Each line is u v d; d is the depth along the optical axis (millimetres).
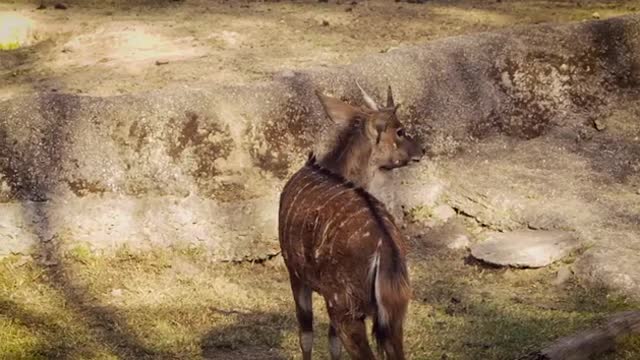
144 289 9125
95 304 8867
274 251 9781
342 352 8031
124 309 8758
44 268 9383
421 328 8344
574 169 10719
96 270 9375
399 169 10500
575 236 9594
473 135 11062
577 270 9156
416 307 8805
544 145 11102
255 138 10203
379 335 6102
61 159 9844
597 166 10773
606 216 9859
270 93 10375
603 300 8727
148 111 10031
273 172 10203
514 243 9680
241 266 9711
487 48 11453
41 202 9695
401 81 10906
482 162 10820
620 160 10867
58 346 8094
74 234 9602
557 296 8938
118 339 8250
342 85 10633
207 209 9844
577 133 11258
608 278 8914
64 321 8523
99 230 9648
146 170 9906
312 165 7156
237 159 10117
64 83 11070
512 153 10992
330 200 6559
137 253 9594
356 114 7266
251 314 8742
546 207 10023
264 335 8344
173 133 10023
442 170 10688
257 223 9852
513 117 11281
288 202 6930
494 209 10148
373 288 6125
